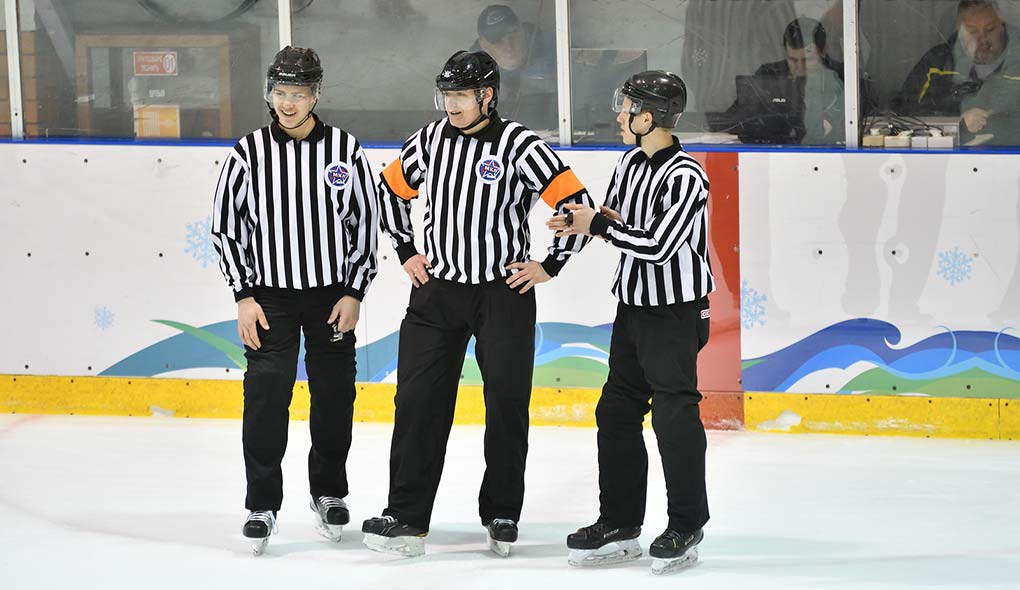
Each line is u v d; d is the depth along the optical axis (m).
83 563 13.04
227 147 20.17
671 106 12.73
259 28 20.77
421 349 13.34
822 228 19.39
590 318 19.73
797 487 16.42
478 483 16.56
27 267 20.52
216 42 20.80
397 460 13.37
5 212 20.47
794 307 19.52
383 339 20.12
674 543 12.74
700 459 12.85
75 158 20.33
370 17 20.70
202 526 14.45
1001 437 19.22
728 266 19.61
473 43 20.59
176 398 20.42
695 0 20.12
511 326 13.24
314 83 13.06
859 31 19.97
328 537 14.02
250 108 20.89
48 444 18.50
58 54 20.92
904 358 19.38
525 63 20.52
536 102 20.59
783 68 20.12
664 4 20.22
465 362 20.00
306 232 13.42
